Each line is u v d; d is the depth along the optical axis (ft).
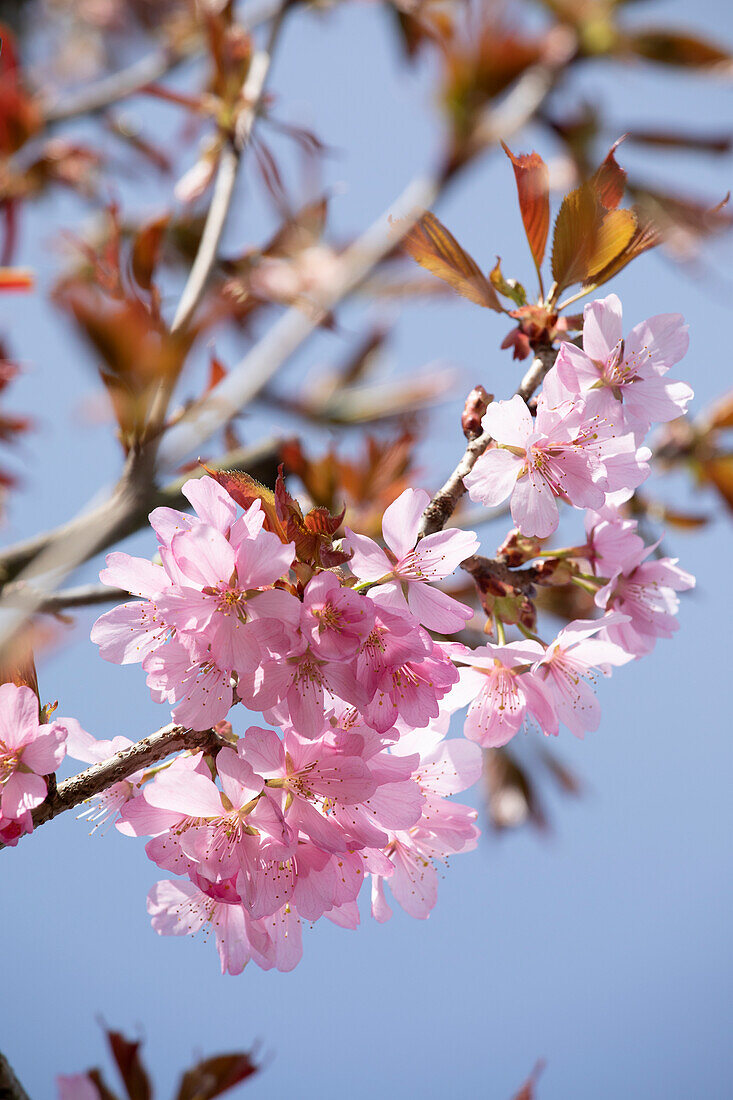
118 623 3.90
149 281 4.12
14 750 3.86
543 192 4.00
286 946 3.91
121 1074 3.94
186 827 3.87
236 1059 3.96
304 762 3.85
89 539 4.09
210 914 3.93
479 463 3.92
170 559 3.84
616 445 3.93
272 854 3.83
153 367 4.05
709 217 4.27
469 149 4.15
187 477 4.15
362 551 3.88
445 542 3.90
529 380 4.00
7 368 4.27
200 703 3.83
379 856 3.91
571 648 4.03
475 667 4.00
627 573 4.10
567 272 3.99
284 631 3.81
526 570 4.09
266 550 3.82
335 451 4.19
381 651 3.84
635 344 3.98
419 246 4.01
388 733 3.87
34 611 4.04
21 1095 3.82
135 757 3.87
